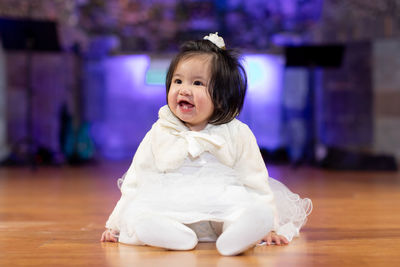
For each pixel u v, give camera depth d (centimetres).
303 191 424
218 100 186
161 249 174
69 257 163
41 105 975
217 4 1009
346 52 955
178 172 183
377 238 197
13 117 938
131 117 1095
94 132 1086
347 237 200
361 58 944
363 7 925
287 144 1038
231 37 1012
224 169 182
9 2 905
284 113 1045
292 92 1041
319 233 209
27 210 307
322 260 156
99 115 1089
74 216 277
